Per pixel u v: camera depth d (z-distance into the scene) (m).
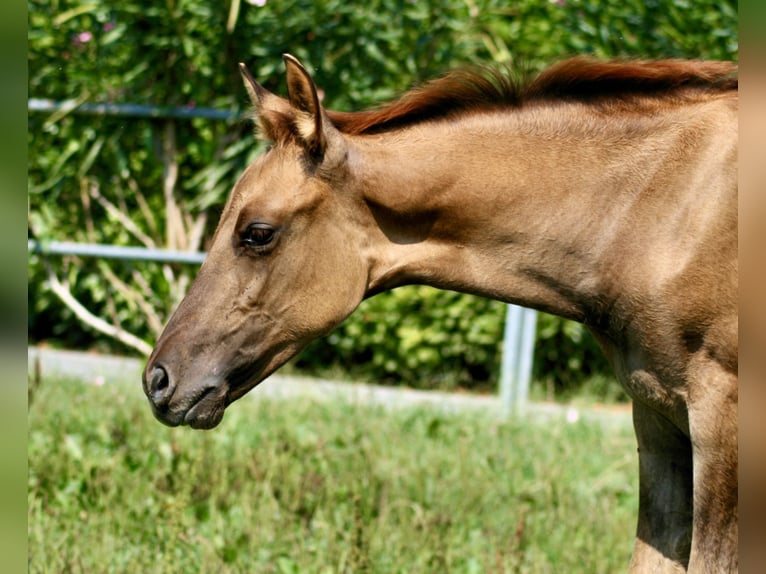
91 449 7.91
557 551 6.48
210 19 10.61
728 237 4.69
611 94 5.07
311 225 4.88
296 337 4.95
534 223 4.95
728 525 4.73
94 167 11.48
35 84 11.28
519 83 5.08
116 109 11.05
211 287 4.90
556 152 4.96
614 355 5.05
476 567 6.18
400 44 10.58
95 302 11.82
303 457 7.72
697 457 4.76
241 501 6.93
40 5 11.09
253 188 4.91
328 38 10.52
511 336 9.90
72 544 6.24
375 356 11.09
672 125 4.91
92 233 11.62
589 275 4.93
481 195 4.95
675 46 10.58
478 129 5.01
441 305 10.92
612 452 8.61
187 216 11.37
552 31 10.62
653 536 5.19
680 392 4.81
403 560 6.20
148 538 6.45
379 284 5.03
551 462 7.98
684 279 4.71
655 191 4.84
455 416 9.36
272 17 10.55
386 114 5.09
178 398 4.84
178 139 11.30
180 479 7.15
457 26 10.44
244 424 8.71
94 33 11.00
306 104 4.80
